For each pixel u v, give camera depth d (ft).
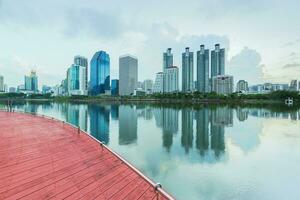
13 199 21.62
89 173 29.81
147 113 199.11
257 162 58.23
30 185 24.95
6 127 64.39
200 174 49.21
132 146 74.59
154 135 94.73
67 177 27.96
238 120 146.92
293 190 41.42
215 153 66.23
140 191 25.07
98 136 91.81
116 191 24.90
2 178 26.45
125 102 480.23
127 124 128.16
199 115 179.73
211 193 40.16
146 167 53.57
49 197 22.56
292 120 146.00
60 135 54.13
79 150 40.98
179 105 343.87
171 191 40.55
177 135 95.09
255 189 42.14
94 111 222.48
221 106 315.17
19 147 40.93
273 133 99.91
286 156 63.57
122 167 32.50
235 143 80.18
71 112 210.79
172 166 54.34
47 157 35.63
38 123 75.15
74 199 22.56
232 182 44.70
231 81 592.60
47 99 572.92
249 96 437.99
